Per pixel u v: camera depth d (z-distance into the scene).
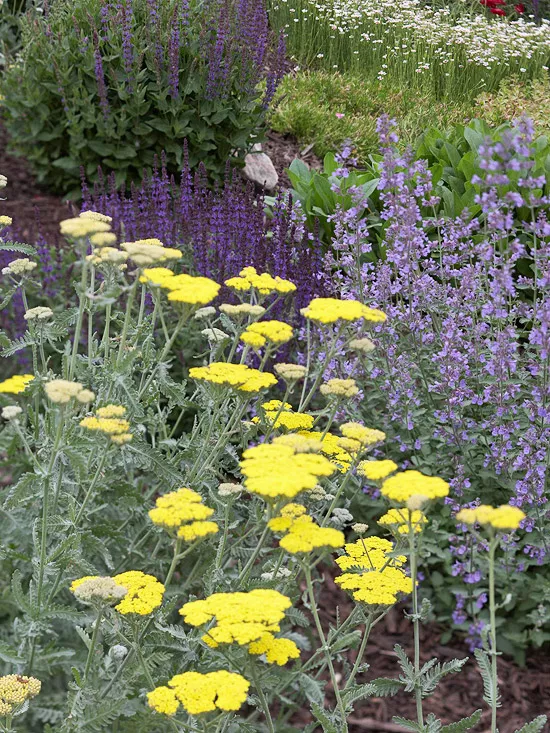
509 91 10.40
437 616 3.75
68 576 2.80
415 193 4.18
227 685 2.06
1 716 2.22
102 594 2.23
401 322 4.24
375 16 12.13
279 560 2.68
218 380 2.75
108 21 7.46
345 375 4.11
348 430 2.69
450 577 3.74
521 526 3.55
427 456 4.05
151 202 5.66
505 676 3.49
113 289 2.74
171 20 7.18
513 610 3.64
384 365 4.13
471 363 4.16
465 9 13.94
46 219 7.15
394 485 2.27
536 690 3.43
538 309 3.80
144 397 3.19
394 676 3.47
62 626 2.92
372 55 11.48
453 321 3.86
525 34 11.98
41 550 2.53
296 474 2.22
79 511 2.71
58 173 7.62
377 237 6.39
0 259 5.37
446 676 3.50
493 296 3.52
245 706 3.08
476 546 3.62
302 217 5.15
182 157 7.55
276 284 3.13
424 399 4.23
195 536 2.29
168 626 2.61
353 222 4.25
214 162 7.81
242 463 2.31
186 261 5.27
